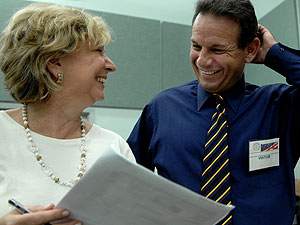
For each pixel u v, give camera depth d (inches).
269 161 39.3
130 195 20.7
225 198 35.7
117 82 89.0
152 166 47.1
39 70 29.6
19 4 82.2
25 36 29.5
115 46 89.9
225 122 39.7
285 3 85.0
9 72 30.5
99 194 20.8
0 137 29.5
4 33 31.1
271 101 42.1
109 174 19.6
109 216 22.2
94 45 31.6
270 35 44.0
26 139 30.3
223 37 36.5
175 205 21.1
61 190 29.1
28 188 27.9
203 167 37.8
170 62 96.0
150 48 94.0
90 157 32.2
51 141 31.1
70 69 30.9
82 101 32.4
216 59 37.5
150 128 46.3
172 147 41.3
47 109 31.8
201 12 38.0
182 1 103.8
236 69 38.6
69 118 32.9
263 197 37.4
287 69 41.4
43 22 29.8
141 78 91.8
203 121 41.9
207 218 22.3
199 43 37.7
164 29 96.9
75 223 22.5
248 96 43.0
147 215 21.9
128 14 97.0
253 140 39.4
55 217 21.6
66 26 30.0
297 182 72.7
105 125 88.2
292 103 41.1
